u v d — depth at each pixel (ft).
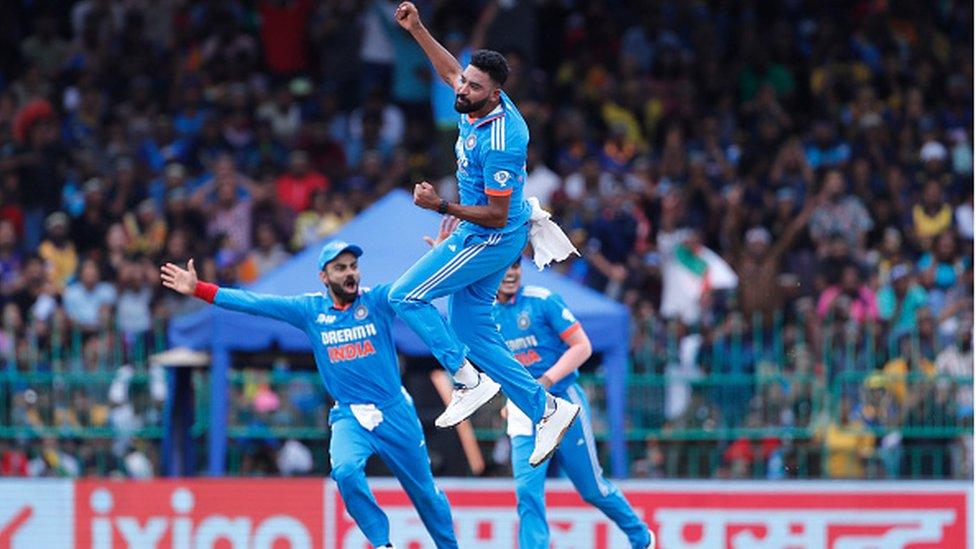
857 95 261.65
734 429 183.93
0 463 180.86
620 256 221.05
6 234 221.05
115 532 155.94
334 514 155.63
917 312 192.85
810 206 232.53
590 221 223.30
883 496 154.92
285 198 232.53
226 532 155.84
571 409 124.06
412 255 177.68
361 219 181.68
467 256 117.91
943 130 255.09
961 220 240.32
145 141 244.42
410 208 182.60
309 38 264.31
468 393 121.39
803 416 184.03
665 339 191.42
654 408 184.75
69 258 220.64
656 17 269.64
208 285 135.44
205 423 188.65
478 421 185.98
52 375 182.91
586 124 255.09
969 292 212.02
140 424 183.83
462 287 119.55
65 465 182.09
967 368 188.85
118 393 183.93
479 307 121.90
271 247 219.00
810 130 258.98
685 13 271.28
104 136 244.63
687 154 250.16
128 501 156.15
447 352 119.55
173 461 180.04
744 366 189.57
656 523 154.92
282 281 175.11
